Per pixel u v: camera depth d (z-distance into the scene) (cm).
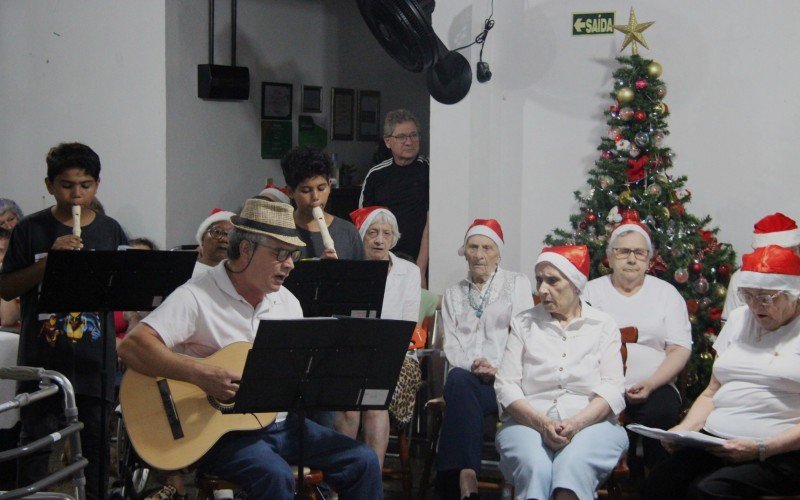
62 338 402
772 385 355
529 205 554
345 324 302
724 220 524
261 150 684
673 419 422
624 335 424
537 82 548
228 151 656
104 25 621
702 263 491
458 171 562
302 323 296
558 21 542
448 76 545
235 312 343
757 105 515
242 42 662
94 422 408
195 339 342
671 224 491
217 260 455
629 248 446
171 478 446
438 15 561
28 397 302
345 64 742
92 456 409
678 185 501
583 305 409
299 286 386
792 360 353
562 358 397
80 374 404
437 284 569
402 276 482
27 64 654
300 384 308
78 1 630
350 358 308
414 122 598
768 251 353
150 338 329
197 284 343
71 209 413
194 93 627
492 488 443
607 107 538
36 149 656
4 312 518
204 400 335
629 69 506
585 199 520
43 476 400
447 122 562
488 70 548
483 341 461
